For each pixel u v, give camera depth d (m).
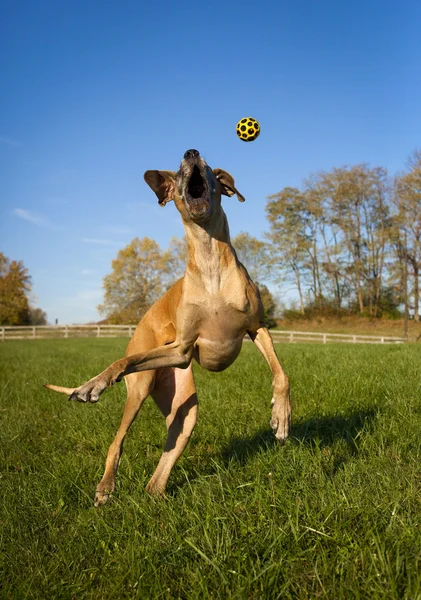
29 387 10.47
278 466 4.31
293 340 36.66
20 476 5.01
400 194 48.75
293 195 54.94
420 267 48.97
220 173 4.63
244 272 4.46
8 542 3.63
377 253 53.78
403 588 2.51
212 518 3.39
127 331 43.91
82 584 3.07
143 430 6.39
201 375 9.79
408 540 2.86
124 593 2.91
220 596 2.72
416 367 8.09
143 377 4.73
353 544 2.89
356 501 3.40
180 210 4.40
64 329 47.12
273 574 2.76
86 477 4.92
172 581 2.94
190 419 4.69
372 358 10.22
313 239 56.28
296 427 5.73
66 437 6.51
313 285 57.16
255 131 4.61
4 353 22.34
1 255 70.12
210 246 4.30
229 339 4.48
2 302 68.50
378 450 4.59
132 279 64.25
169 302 4.89
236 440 5.60
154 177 4.80
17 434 6.72
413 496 3.47
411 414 5.41
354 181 53.09
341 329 50.56
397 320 51.62
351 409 6.02
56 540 3.60
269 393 7.47
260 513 3.40
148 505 3.88
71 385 10.34
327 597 2.56
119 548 3.34
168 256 64.31
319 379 7.68
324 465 4.38
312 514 3.26
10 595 3.04
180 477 4.83
